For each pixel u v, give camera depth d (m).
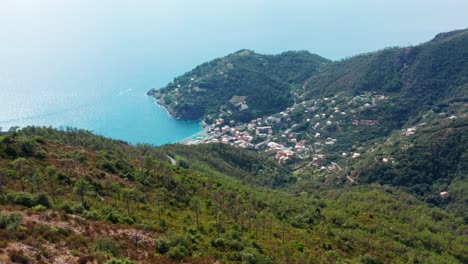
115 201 58.84
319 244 68.06
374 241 78.00
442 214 114.31
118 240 42.16
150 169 83.56
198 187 83.81
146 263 38.75
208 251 47.84
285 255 55.41
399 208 110.31
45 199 46.59
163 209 62.62
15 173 56.66
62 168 65.88
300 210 92.38
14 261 30.86
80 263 33.97
